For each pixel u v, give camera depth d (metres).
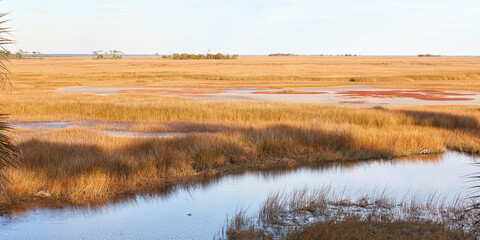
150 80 70.88
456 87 56.81
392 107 31.98
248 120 23.78
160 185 11.44
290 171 13.44
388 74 83.62
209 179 12.24
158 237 7.65
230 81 68.88
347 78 74.38
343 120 23.25
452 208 9.36
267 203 9.36
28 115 24.95
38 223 8.27
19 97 33.97
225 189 11.18
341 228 7.39
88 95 38.62
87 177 10.76
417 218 8.59
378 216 8.64
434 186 11.56
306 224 8.04
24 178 10.09
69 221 8.48
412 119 23.58
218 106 28.14
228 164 13.85
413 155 16.47
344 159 15.26
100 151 12.98
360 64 150.88
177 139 15.31
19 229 7.91
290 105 29.73
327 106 29.47
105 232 7.77
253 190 11.09
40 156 11.72
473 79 80.88
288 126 18.72
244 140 15.61
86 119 24.36
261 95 44.62
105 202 9.88
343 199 10.11
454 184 11.84
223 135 16.05
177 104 28.94
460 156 16.38
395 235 7.33
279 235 7.64
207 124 22.03
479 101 39.22
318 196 10.18
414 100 40.00
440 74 82.50
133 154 13.18
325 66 129.12
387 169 13.91
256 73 86.31
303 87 57.19
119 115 25.08
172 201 10.06
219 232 7.93
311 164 14.48
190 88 55.59
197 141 14.87
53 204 9.53
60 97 34.88
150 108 26.56
